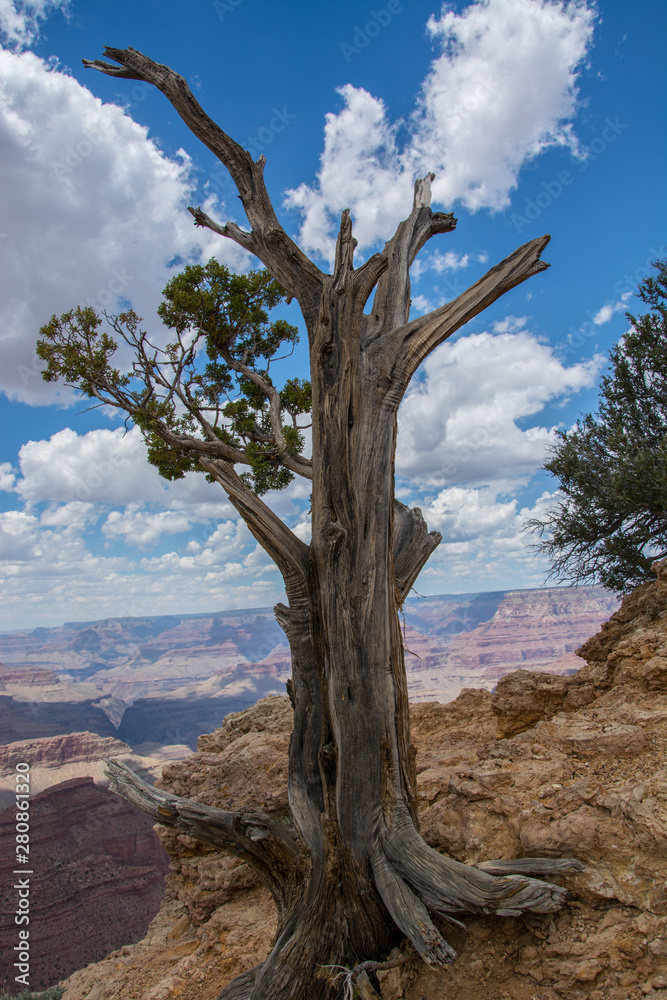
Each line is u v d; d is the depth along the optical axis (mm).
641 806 5488
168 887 11969
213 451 12453
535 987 4910
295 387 14641
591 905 5258
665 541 15977
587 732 7328
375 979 5793
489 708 12742
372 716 5988
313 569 6242
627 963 4672
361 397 6703
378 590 6195
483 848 6230
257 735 12703
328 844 5945
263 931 8500
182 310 13641
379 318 7348
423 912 5285
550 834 5641
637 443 15469
